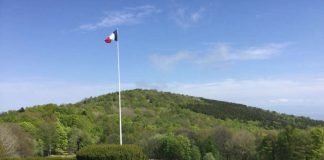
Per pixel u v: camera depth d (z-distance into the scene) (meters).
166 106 185.62
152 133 123.50
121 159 29.20
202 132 126.62
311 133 100.12
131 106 178.50
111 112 161.50
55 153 114.81
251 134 125.12
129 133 123.75
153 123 144.88
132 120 146.25
